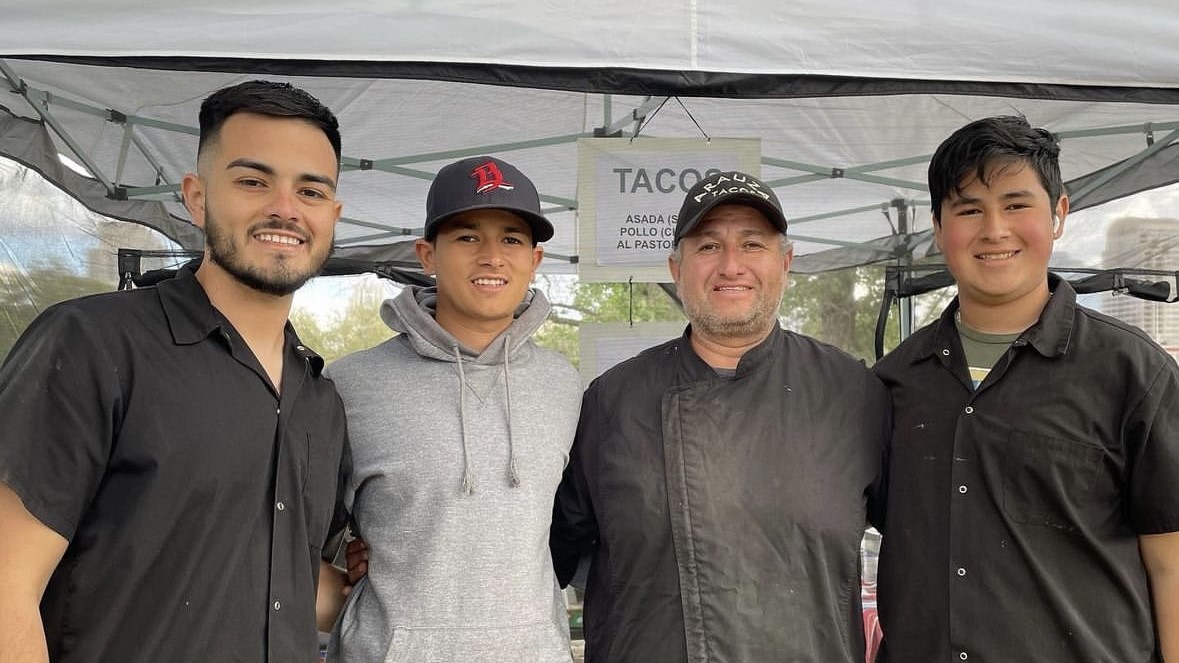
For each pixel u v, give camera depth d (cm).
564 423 192
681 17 231
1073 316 175
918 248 527
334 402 174
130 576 135
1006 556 170
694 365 196
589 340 360
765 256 194
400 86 336
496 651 167
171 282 153
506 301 189
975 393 177
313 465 162
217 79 318
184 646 137
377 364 191
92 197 386
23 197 375
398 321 195
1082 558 169
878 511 196
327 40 225
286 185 154
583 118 376
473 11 228
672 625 177
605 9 230
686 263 198
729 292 193
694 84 236
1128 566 169
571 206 487
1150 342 171
